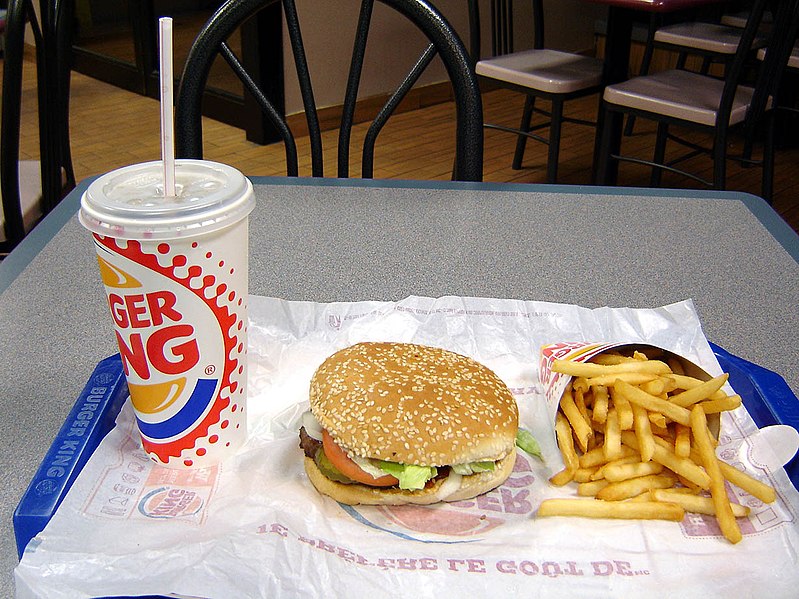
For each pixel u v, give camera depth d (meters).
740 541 0.79
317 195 1.59
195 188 0.78
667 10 3.02
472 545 0.79
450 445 0.87
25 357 1.05
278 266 1.31
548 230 1.46
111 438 0.88
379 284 1.26
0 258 2.05
